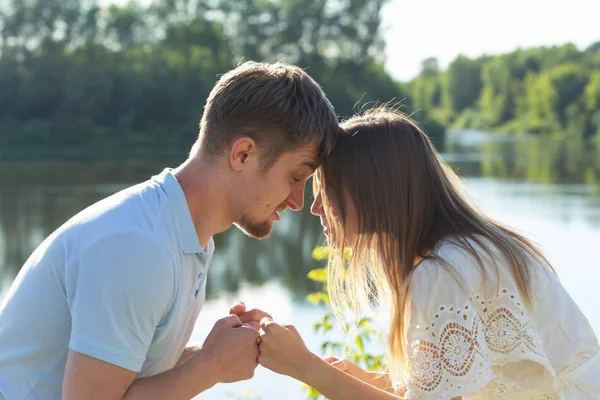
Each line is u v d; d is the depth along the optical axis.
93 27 52.34
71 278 1.88
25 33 50.62
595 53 79.25
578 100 68.81
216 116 2.06
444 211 2.24
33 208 24.95
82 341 1.82
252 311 2.38
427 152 2.27
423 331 2.08
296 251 18.02
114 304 1.82
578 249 14.48
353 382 2.18
